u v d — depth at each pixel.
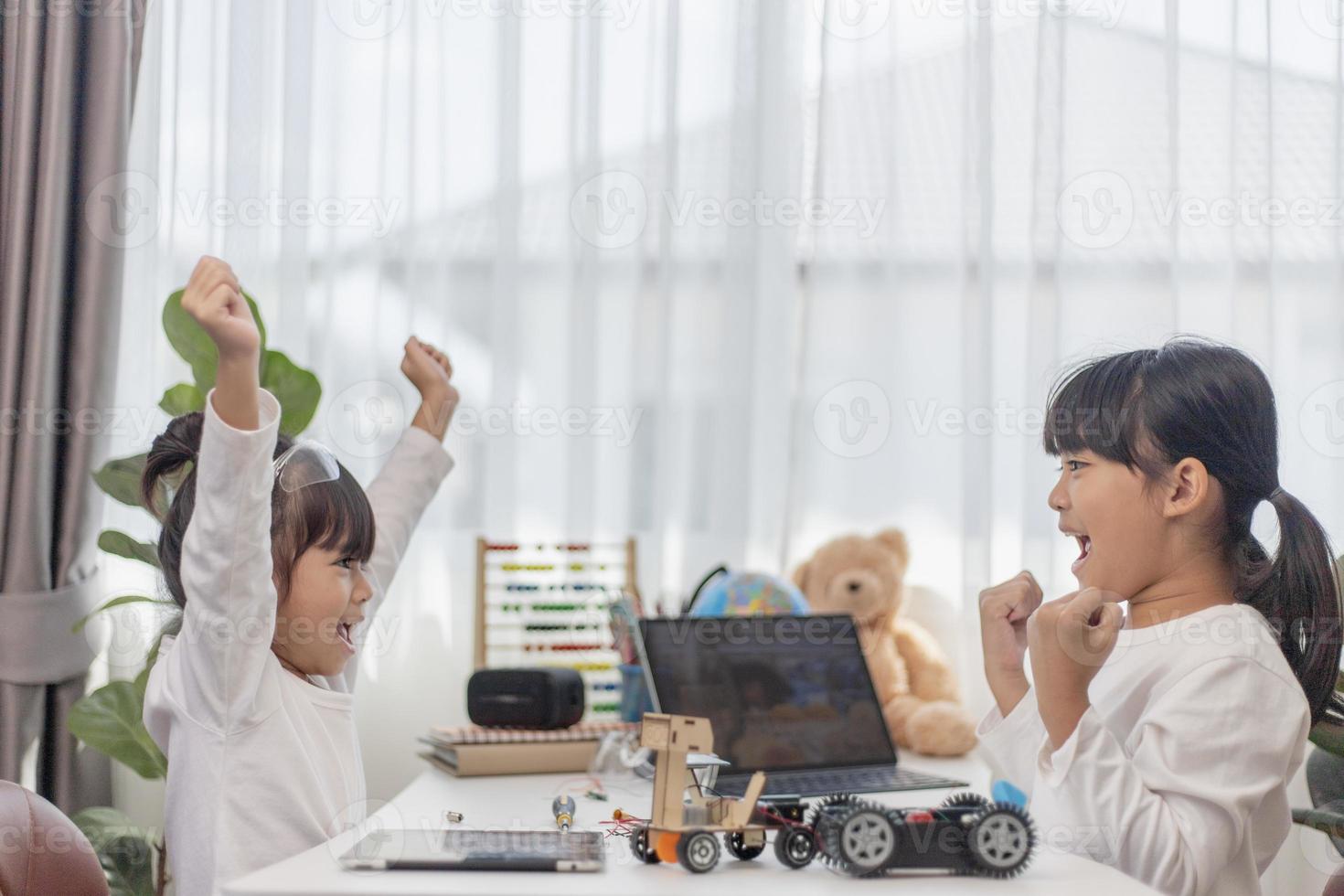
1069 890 0.78
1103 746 0.96
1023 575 1.19
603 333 1.76
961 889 0.78
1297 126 1.70
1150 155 1.68
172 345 1.46
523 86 1.75
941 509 1.77
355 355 1.71
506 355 1.71
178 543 1.07
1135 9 1.69
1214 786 0.96
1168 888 0.92
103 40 1.59
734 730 1.37
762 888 0.77
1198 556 1.10
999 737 1.12
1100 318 1.68
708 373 1.75
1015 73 1.73
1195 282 1.71
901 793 1.26
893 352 1.73
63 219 1.56
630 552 1.73
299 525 1.07
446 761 1.43
